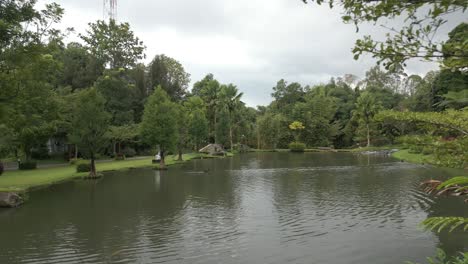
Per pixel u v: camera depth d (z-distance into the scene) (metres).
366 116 55.19
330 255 8.59
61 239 10.24
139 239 10.14
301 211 13.20
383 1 2.38
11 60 13.64
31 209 14.21
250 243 9.59
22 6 14.24
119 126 41.69
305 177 23.00
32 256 8.90
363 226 11.04
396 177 21.94
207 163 35.59
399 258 8.32
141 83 49.16
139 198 16.38
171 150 30.67
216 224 11.61
